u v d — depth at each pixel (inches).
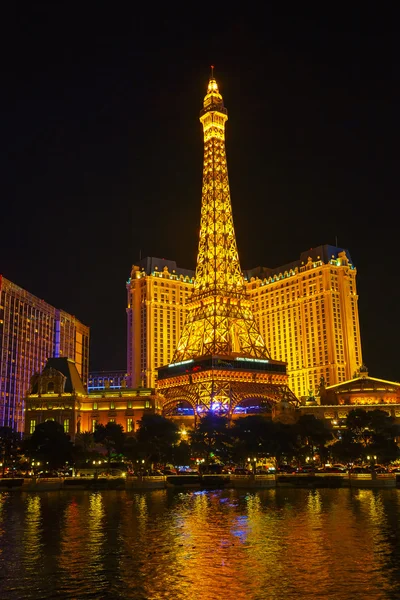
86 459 7534.5
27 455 7229.3
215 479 6023.6
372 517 3563.0
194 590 2042.3
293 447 7273.6
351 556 2504.9
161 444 7042.3
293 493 5265.8
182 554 2588.6
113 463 7416.3
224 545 2773.1
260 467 7696.9
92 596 1993.1
